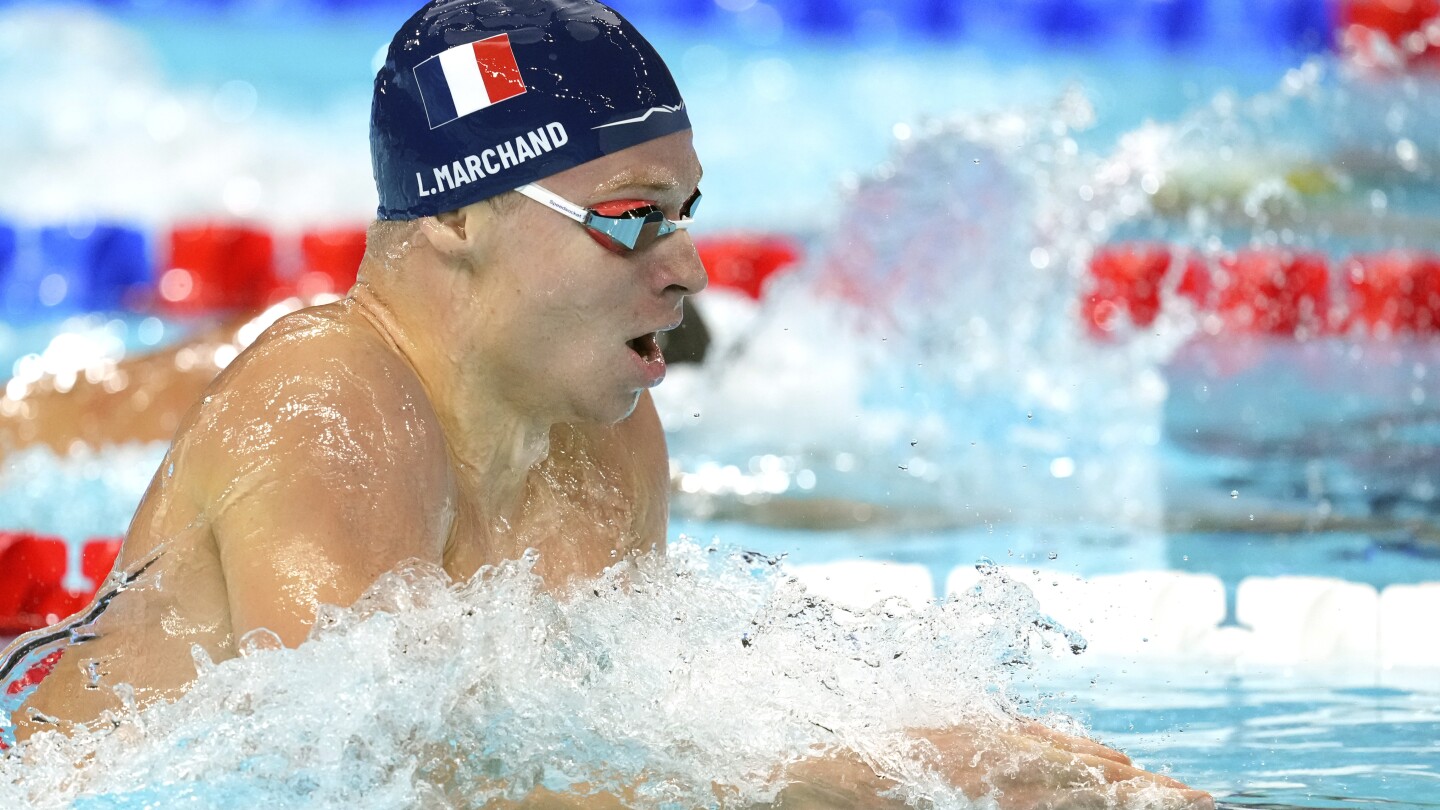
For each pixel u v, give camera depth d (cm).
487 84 624
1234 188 2383
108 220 2653
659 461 788
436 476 616
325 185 2894
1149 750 780
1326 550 1206
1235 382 1830
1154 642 1004
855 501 1408
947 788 597
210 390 636
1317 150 2552
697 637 675
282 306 1645
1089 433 1625
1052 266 1909
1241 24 3684
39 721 643
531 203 621
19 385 1566
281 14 4122
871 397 1758
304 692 556
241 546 584
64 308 2483
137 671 626
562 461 737
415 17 667
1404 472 1453
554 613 655
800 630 683
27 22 3581
